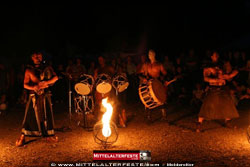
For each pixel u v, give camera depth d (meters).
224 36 21.80
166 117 8.70
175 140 6.64
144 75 7.99
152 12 22.05
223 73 7.02
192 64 12.48
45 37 21.00
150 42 21.92
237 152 5.78
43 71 6.34
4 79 11.88
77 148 6.22
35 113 6.28
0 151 6.18
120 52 16.92
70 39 21.78
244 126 7.70
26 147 6.36
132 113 9.65
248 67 10.86
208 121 8.20
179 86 12.32
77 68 11.87
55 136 6.87
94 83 7.38
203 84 10.67
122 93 8.05
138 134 7.18
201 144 6.32
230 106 7.05
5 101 11.04
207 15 21.89
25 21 20.55
